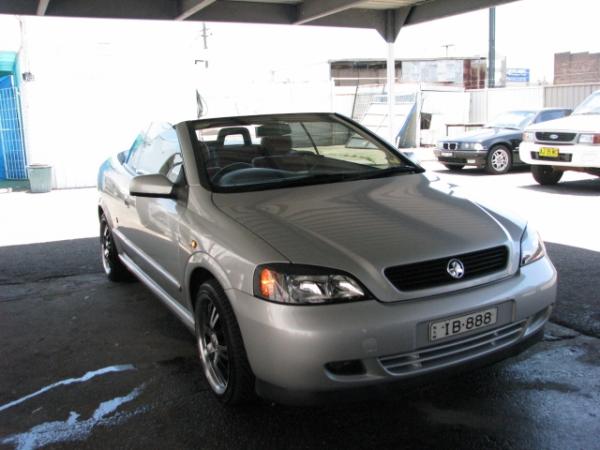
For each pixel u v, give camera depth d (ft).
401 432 9.87
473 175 43.88
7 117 47.29
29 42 41.22
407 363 9.14
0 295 18.08
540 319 10.60
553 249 20.48
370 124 74.13
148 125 17.56
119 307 16.61
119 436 10.07
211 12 31.83
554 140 33.71
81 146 43.60
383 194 11.94
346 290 9.02
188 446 9.70
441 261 9.59
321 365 8.76
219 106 62.90
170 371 12.45
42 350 13.85
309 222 10.44
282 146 13.82
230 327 9.91
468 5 32.60
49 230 27.91
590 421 9.95
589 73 162.50
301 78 94.63
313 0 31.76
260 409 10.69
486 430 9.81
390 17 38.60
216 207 11.31
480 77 127.54
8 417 10.85
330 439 9.75
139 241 15.14
